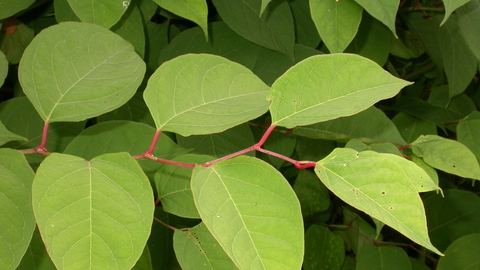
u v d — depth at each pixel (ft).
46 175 1.93
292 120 2.11
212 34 3.25
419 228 1.89
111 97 2.22
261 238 1.89
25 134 2.71
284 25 3.18
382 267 3.91
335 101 2.12
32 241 2.35
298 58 3.30
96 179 1.95
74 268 1.83
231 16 3.11
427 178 2.09
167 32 3.40
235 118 2.13
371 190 1.95
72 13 2.94
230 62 2.22
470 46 2.94
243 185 1.97
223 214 1.91
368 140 2.82
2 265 1.88
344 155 2.02
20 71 2.20
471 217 4.17
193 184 1.96
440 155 2.65
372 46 3.82
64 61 2.26
